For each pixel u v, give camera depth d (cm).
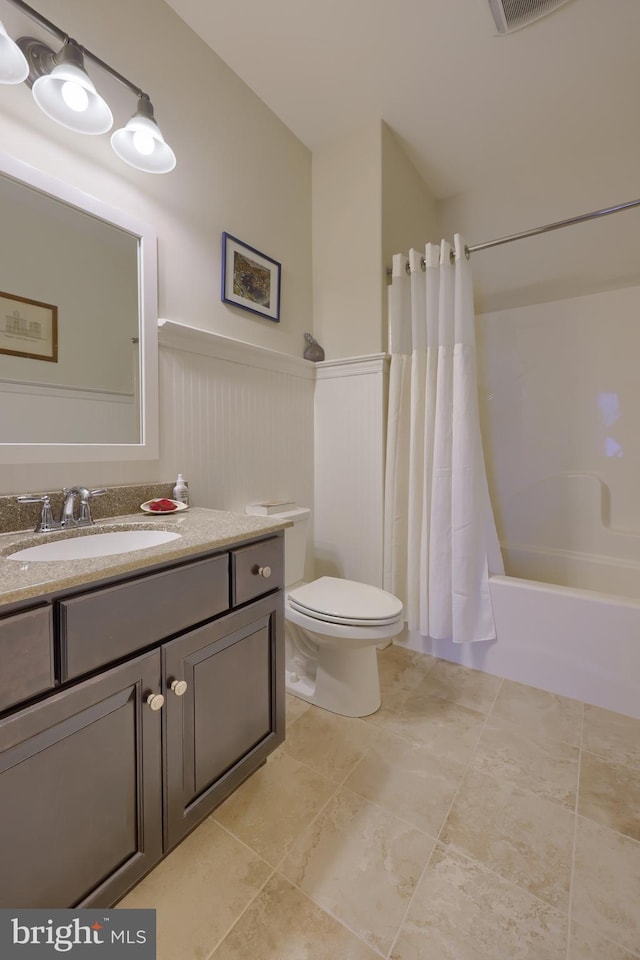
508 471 253
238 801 117
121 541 119
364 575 218
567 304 235
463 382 180
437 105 196
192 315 160
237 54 169
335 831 108
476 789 121
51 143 117
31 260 115
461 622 181
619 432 222
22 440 114
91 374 128
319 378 227
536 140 220
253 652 118
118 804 85
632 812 113
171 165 134
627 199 219
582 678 163
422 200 251
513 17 153
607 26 156
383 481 209
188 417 158
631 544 215
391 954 81
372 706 156
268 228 198
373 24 156
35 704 71
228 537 106
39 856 73
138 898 92
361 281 212
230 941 84
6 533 108
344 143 216
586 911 89
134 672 86
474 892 93
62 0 117
